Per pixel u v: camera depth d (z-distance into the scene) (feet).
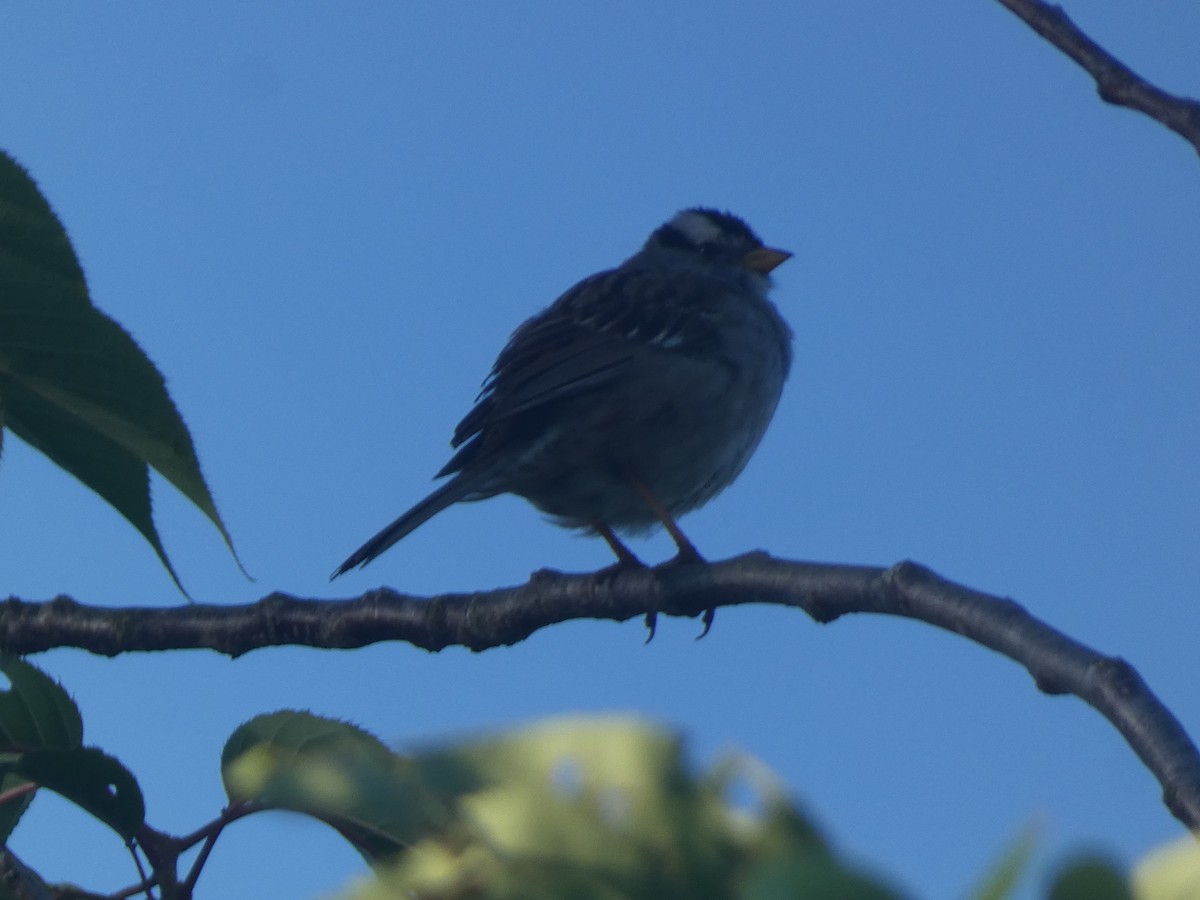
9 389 18.02
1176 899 4.78
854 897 4.87
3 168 16.83
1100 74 16.87
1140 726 12.80
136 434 18.11
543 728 6.51
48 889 16.19
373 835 11.84
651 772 6.30
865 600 18.74
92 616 23.47
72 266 17.30
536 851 6.31
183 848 16.15
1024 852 4.77
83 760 16.34
